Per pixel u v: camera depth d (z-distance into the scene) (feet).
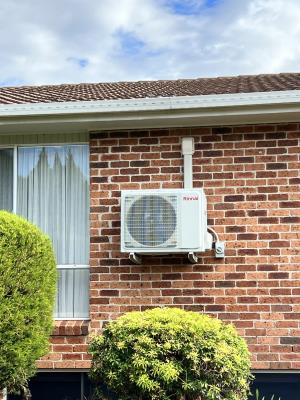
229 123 25.46
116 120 25.11
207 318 20.92
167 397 18.84
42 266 21.52
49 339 24.20
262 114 24.39
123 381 19.33
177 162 25.70
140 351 19.08
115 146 26.12
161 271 25.17
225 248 24.99
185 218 23.53
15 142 27.20
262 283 24.70
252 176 25.25
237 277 24.82
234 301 24.72
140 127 25.90
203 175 25.46
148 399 19.16
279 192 25.05
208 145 25.57
